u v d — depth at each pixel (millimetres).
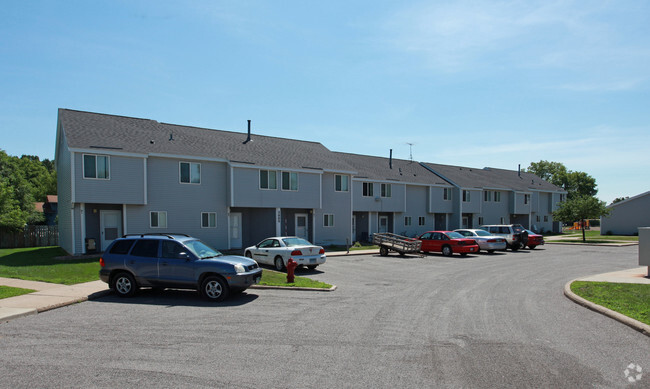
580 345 7250
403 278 15984
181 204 25203
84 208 22359
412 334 7938
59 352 6836
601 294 11477
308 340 7539
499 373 5918
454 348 7078
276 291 12969
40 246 30812
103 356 6633
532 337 7738
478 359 6520
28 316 9508
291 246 18453
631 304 10141
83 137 22344
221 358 6547
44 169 74000
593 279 14523
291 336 7801
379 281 15219
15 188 43688
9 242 29812
